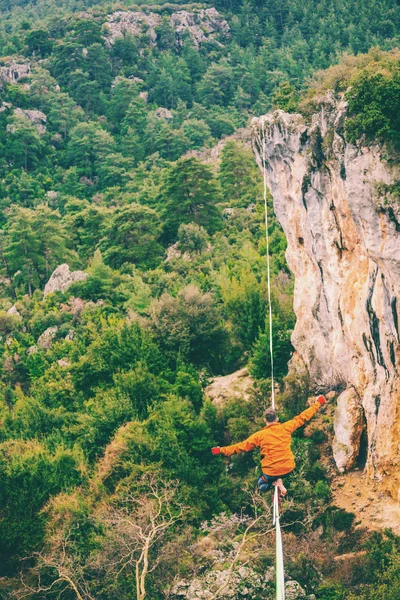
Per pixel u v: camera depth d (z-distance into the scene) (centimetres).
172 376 5225
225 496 4175
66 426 4931
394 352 3528
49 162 15375
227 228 9581
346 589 3209
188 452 4391
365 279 3816
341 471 3912
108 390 5025
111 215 10550
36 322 7769
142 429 4341
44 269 9938
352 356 3981
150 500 3784
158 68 19025
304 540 3569
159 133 15688
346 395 4038
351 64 3828
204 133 16275
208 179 9781
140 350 5328
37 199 13725
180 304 5697
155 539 3459
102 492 4044
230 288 6319
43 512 3931
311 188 4103
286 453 1401
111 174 14138
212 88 18275
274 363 4988
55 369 5828
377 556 3309
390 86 3309
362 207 3469
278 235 8225
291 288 6194
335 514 3669
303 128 4059
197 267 8312
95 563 3500
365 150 3416
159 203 10462
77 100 17862
